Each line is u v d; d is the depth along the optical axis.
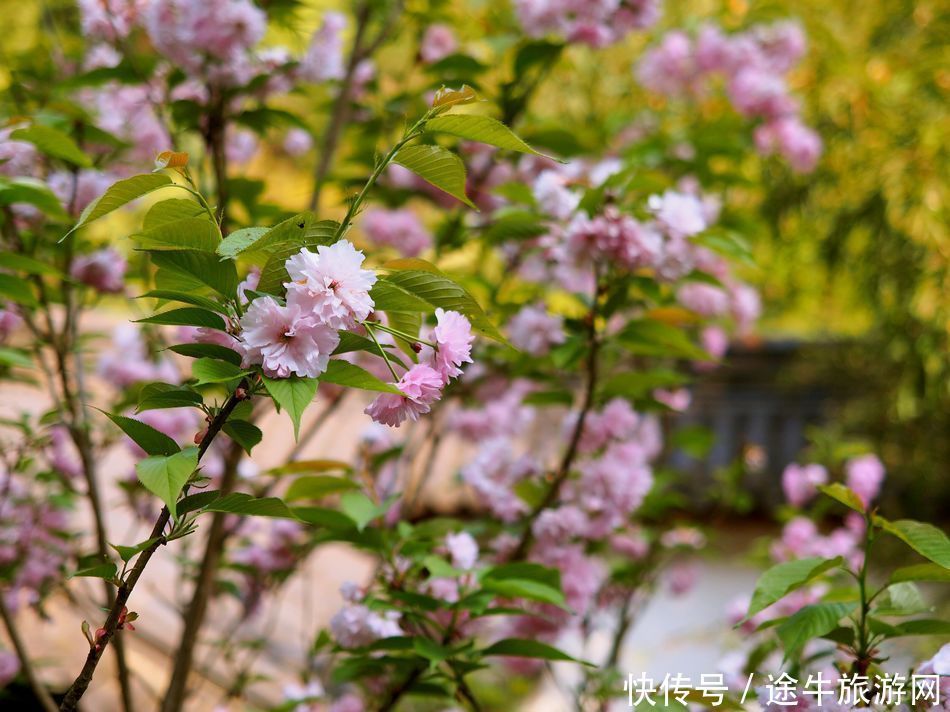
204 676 1.59
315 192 1.62
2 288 1.26
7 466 1.46
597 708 1.77
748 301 2.22
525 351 1.53
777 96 2.12
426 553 1.34
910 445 3.82
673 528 2.16
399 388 1.03
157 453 1.02
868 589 1.23
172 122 1.52
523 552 1.50
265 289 1.02
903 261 3.62
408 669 1.38
